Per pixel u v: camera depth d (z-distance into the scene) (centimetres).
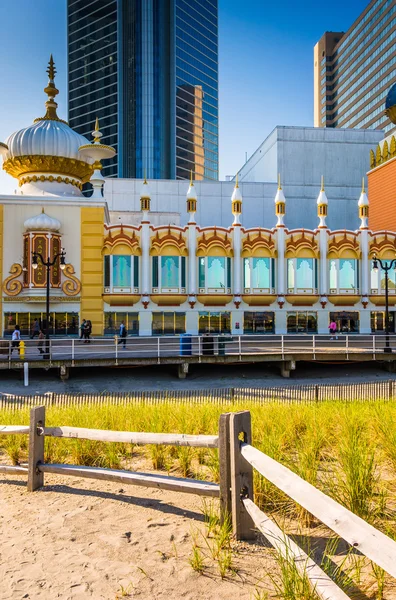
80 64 14012
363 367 3216
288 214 6775
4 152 4225
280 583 395
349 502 527
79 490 682
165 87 13362
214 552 453
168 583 413
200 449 831
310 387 2275
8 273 3859
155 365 3053
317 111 17688
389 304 4416
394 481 633
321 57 17175
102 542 503
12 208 3897
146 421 1084
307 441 809
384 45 13238
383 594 371
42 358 2697
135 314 4034
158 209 6469
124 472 615
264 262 4262
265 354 2866
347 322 4353
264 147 7356
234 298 4162
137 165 12825
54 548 493
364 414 1083
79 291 3903
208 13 15200
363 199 4412
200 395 2181
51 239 3819
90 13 13925
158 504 610
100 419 1130
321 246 4316
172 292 4094
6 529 546
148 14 13212
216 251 4175
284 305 4262
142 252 4044
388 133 7094
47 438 871
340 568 387
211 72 15212
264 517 435
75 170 4294
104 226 3991
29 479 688
